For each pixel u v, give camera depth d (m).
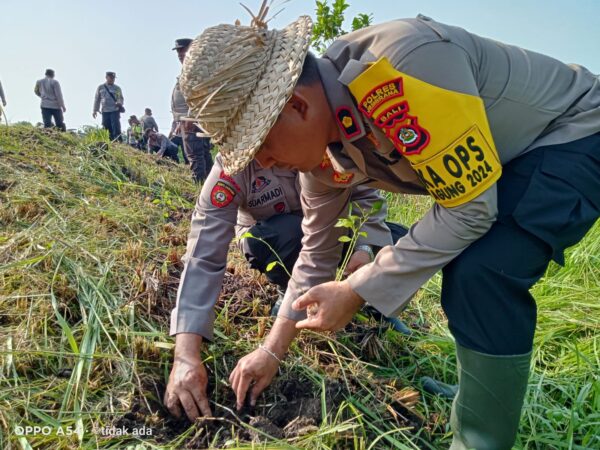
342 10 4.05
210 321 1.79
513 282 1.29
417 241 1.30
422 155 1.19
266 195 2.26
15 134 5.15
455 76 1.18
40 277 2.12
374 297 1.34
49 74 10.35
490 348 1.32
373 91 1.18
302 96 1.26
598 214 1.35
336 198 1.79
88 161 4.96
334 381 1.79
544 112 1.34
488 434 1.39
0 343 1.76
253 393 1.68
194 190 5.75
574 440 1.71
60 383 1.64
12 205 3.01
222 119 1.29
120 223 3.09
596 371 1.99
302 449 1.43
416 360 2.13
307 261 1.86
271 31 1.35
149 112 12.55
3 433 1.43
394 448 1.60
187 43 5.80
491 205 1.22
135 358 1.75
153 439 1.51
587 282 2.93
